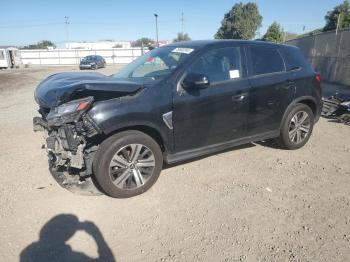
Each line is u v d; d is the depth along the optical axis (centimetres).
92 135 381
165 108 419
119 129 407
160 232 347
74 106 374
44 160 538
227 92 469
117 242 332
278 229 351
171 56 473
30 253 316
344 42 1602
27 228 354
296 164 523
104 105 385
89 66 3762
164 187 443
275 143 609
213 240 334
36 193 426
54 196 418
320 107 603
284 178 472
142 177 420
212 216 375
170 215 377
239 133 502
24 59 5647
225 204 400
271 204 401
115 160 397
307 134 590
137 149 408
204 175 479
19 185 448
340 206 398
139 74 480
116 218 371
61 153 403
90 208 391
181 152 454
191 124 446
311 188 443
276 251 318
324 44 1845
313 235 342
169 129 429
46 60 5691
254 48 520
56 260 307
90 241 333
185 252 317
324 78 1800
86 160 394
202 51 462
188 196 419
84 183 446
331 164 524
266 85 512
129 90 395
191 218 371
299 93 559
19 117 886
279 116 544
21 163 526
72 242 332
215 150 484
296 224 361
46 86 449
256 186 447
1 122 821
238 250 319
